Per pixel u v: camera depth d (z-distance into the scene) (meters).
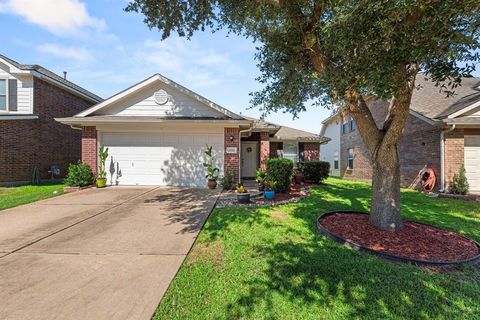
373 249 4.42
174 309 2.81
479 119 10.68
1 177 11.94
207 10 6.44
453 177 10.92
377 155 5.55
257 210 7.03
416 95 14.44
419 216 6.86
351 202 8.38
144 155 11.22
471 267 3.95
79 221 6.02
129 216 6.44
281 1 5.11
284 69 6.68
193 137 11.22
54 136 14.34
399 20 3.10
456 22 3.15
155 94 11.34
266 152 14.63
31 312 2.72
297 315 2.75
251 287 3.24
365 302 2.98
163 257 4.10
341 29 3.61
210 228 5.48
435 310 2.88
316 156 19.06
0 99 12.90
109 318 2.64
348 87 3.84
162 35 6.87
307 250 4.36
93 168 10.98
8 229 5.44
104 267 3.75
